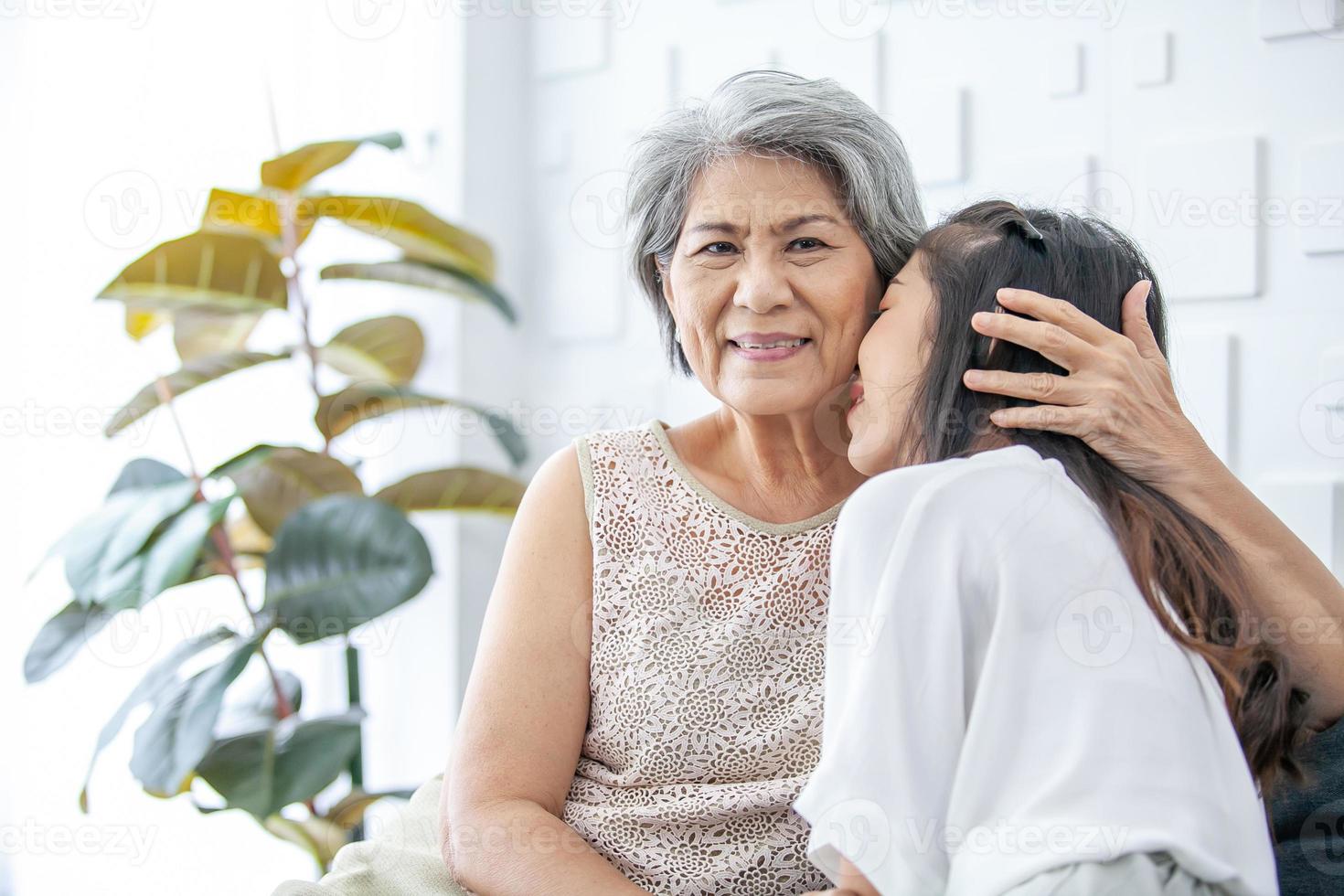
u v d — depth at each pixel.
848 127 1.13
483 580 2.47
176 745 1.64
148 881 2.35
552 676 1.19
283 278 2.05
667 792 1.14
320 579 1.79
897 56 1.94
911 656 0.84
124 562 1.68
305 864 2.45
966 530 0.85
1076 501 0.88
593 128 2.33
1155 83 1.70
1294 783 1.05
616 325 2.30
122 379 2.40
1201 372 1.64
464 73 2.36
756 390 1.14
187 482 1.84
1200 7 1.66
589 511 1.22
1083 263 1.03
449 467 2.05
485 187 2.38
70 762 2.33
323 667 2.53
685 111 1.19
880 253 1.17
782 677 1.15
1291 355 1.58
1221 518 0.99
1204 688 0.85
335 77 2.52
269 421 2.51
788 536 1.18
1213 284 1.64
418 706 2.45
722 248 1.15
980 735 0.81
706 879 1.11
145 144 2.37
